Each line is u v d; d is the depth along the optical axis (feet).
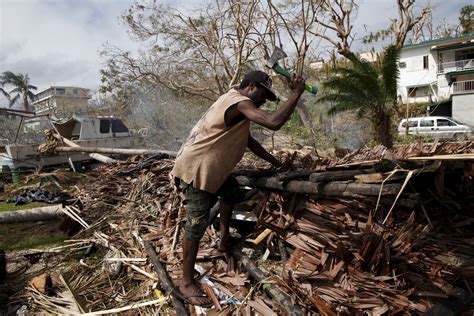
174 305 9.21
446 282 8.27
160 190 16.94
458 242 9.39
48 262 14.12
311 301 8.15
